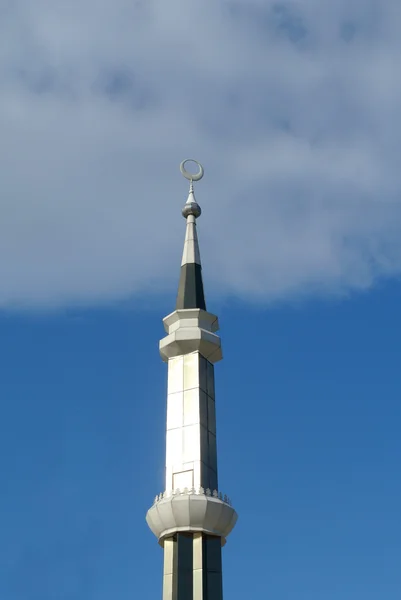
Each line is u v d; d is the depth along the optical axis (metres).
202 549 55.88
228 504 57.72
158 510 56.94
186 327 64.44
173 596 54.81
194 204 73.62
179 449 59.94
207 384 63.25
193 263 69.94
